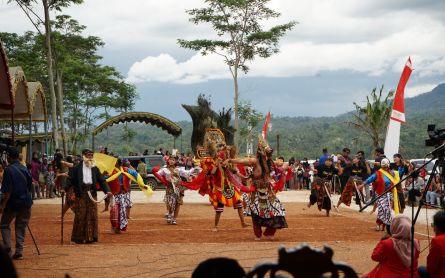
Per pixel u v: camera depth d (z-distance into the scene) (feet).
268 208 40.52
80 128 197.98
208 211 66.08
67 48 167.43
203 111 87.76
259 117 154.20
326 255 12.67
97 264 31.71
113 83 175.32
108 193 40.14
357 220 55.98
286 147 321.73
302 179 118.62
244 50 145.28
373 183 45.93
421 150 262.88
